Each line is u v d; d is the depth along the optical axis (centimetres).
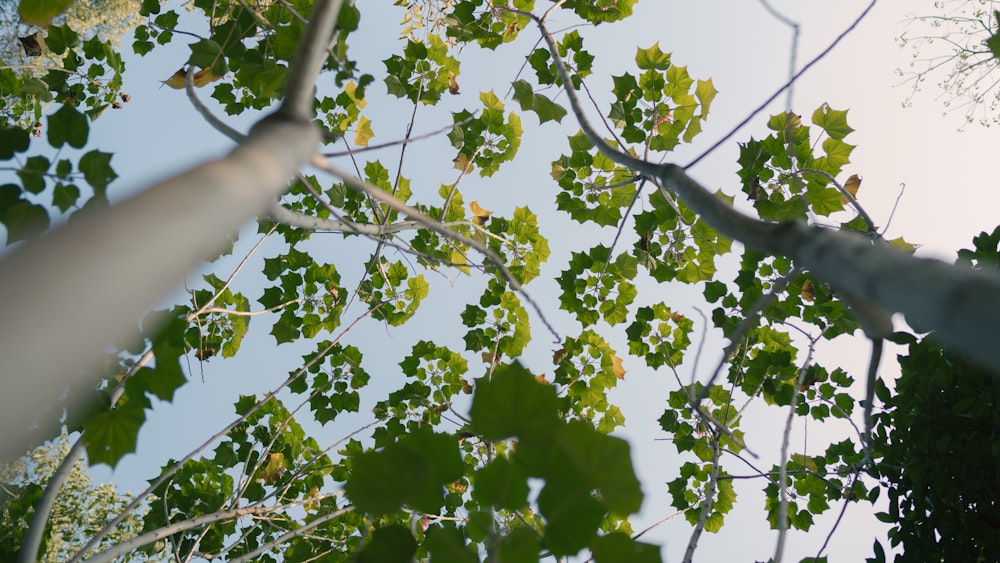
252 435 410
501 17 372
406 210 135
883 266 68
